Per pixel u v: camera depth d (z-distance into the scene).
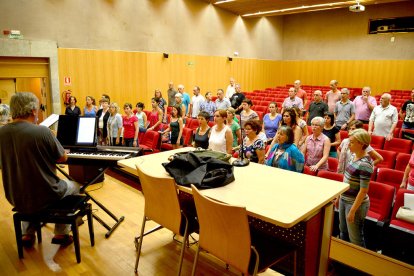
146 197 2.57
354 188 2.90
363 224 2.99
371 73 14.32
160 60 10.72
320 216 2.25
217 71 13.16
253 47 15.01
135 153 3.79
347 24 14.66
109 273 2.74
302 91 9.48
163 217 2.47
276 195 2.13
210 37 12.62
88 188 4.66
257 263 1.91
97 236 3.35
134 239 3.24
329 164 4.16
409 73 13.41
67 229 3.18
